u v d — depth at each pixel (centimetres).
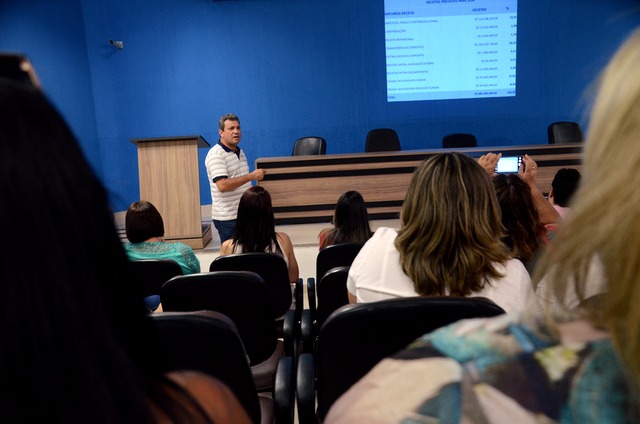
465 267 106
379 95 672
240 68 664
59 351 27
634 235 23
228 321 99
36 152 27
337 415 28
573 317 26
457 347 27
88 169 30
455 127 677
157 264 192
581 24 657
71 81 615
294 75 668
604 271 25
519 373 25
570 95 672
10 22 553
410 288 115
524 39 659
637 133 24
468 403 25
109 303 30
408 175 448
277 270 198
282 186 450
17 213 26
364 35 660
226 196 376
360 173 448
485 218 107
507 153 452
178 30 653
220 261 196
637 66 25
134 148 670
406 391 26
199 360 99
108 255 31
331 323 96
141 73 657
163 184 401
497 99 671
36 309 26
